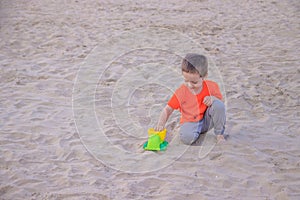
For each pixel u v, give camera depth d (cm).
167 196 345
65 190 353
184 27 855
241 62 668
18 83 570
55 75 600
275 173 379
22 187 357
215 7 1037
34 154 405
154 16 936
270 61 677
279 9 1023
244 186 361
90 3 1038
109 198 343
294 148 420
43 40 754
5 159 395
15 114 482
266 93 555
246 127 458
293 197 346
